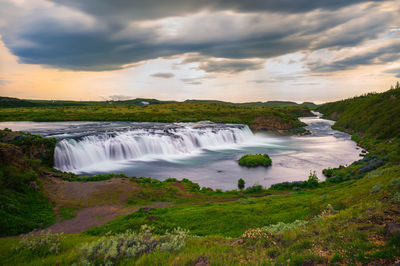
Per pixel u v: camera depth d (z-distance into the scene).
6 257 9.32
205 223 17.19
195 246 9.57
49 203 21.36
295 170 43.91
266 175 40.53
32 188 22.41
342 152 63.09
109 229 16.02
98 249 8.74
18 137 36.44
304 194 26.31
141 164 47.00
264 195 28.31
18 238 12.95
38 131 59.88
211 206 22.09
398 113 90.62
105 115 115.69
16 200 19.30
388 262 6.08
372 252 6.65
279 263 7.03
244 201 23.75
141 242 9.33
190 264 7.48
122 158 50.56
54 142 39.09
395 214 9.13
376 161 40.72
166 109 148.62
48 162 36.88
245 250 8.64
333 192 23.25
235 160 52.12
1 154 22.98
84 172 39.72
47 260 8.67
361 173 35.97
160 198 25.36
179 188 30.12
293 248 8.12
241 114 135.88
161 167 45.16
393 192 13.44
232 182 36.53
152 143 56.34
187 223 17.34
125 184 28.47
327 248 7.60
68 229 16.92
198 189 30.95
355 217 9.73
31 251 9.88
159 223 17.03
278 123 112.38
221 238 11.26
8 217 16.19
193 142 67.00
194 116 126.69
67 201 22.47
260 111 147.88
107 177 31.84
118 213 20.41
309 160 52.62
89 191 25.52
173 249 9.06
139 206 22.55
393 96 122.56
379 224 8.52
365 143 74.00
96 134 50.47
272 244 8.98
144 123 99.06
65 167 40.00
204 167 45.69
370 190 16.77
